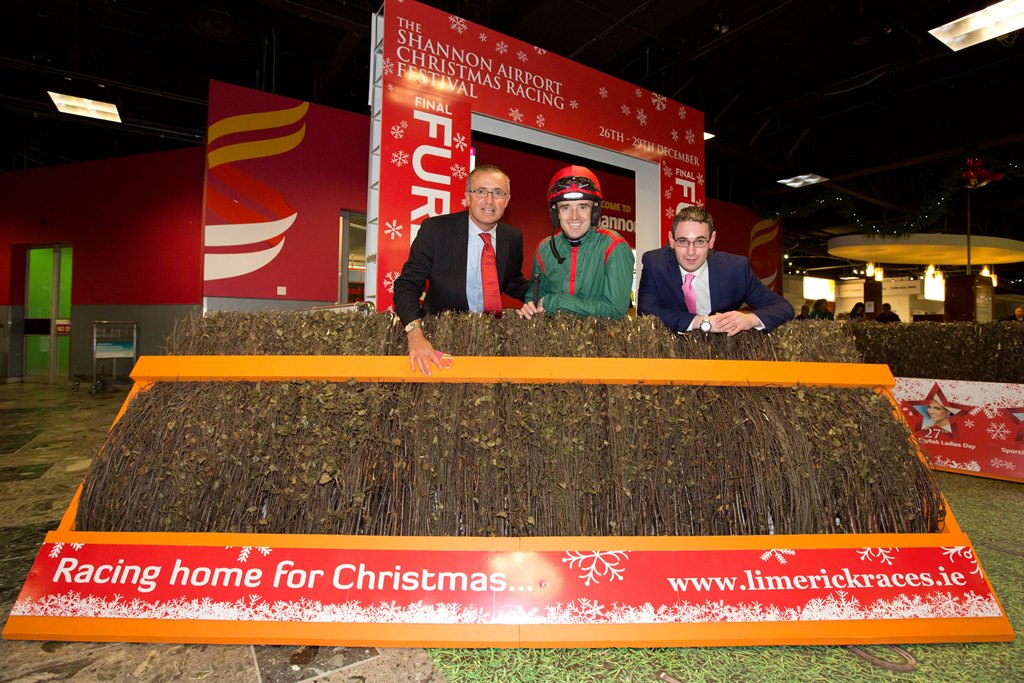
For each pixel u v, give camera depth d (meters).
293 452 1.66
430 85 4.20
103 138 9.21
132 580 1.54
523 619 1.50
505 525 1.64
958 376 3.95
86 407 6.23
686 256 1.93
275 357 1.75
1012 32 5.84
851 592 1.57
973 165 7.91
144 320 7.88
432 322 1.86
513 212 7.96
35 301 8.99
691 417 1.76
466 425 1.66
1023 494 3.27
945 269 19.39
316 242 6.66
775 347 1.96
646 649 1.55
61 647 1.48
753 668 1.46
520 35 6.16
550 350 1.81
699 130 6.43
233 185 6.18
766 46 6.88
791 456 1.73
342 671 1.41
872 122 8.64
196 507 1.63
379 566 1.55
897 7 5.69
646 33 6.12
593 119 5.38
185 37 6.89
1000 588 1.98
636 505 1.69
